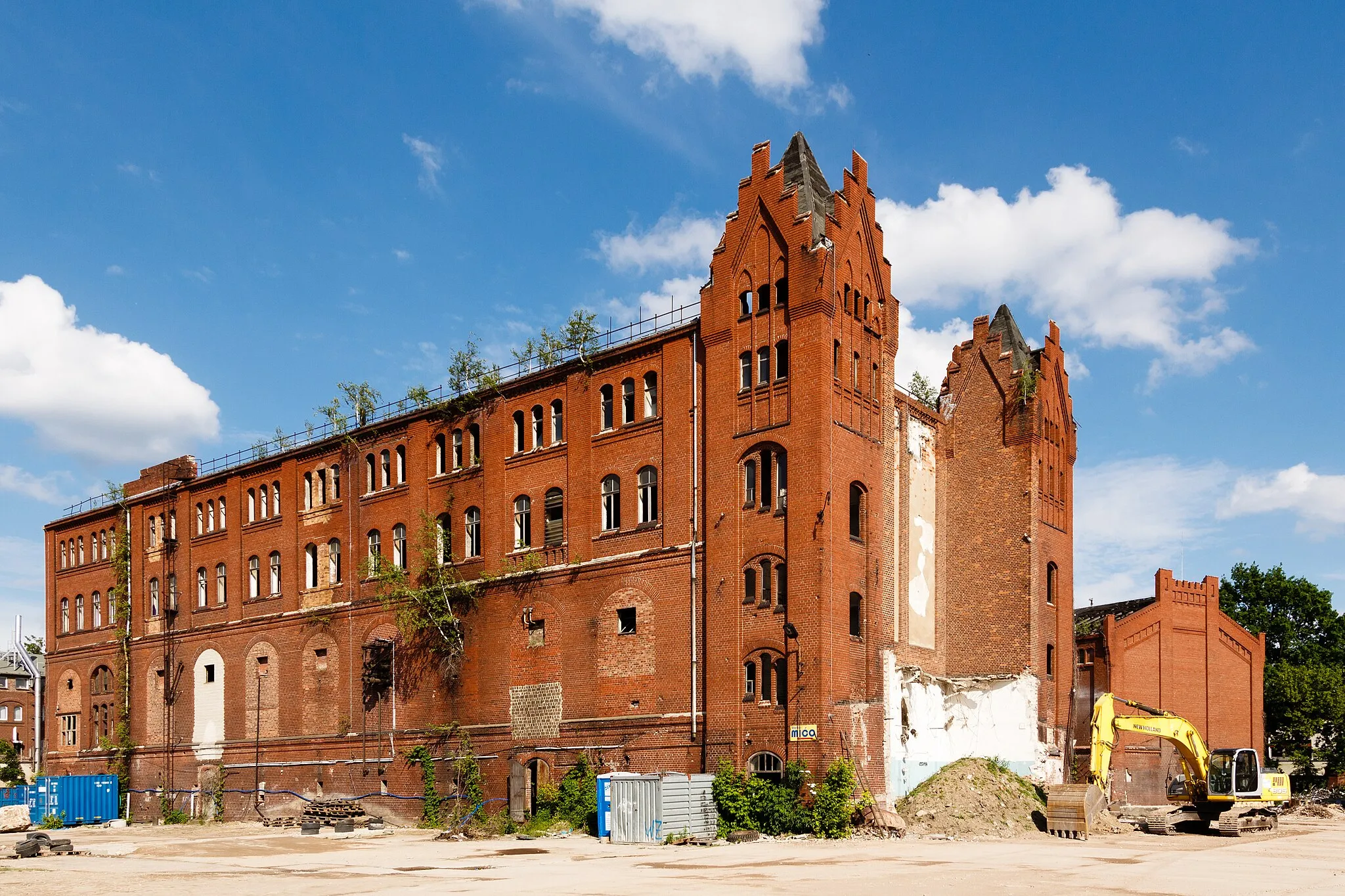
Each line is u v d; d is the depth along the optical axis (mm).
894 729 43250
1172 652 57344
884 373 45688
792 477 41281
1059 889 26219
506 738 48656
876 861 31891
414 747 52375
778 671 40625
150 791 66375
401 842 42875
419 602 52312
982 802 42844
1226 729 58562
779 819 38688
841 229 43906
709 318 44656
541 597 48594
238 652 62906
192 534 67875
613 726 44906
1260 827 44781
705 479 43969
